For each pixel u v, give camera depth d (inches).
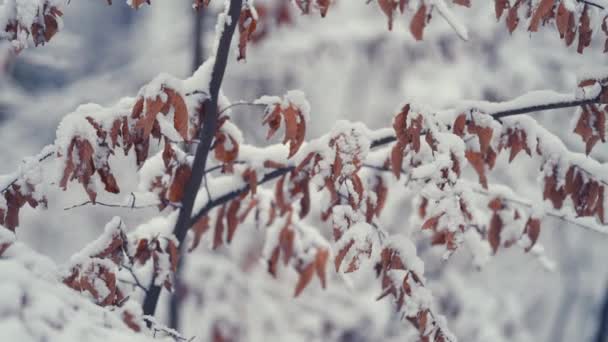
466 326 346.6
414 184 117.3
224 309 318.7
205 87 123.6
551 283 382.6
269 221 149.9
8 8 120.1
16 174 119.6
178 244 125.3
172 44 398.9
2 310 67.8
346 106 330.6
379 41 335.6
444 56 339.3
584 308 392.5
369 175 139.9
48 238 405.4
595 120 131.0
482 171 127.1
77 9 597.6
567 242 398.6
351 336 330.0
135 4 117.6
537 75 346.0
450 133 120.8
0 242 84.9
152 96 109.8
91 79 461.7
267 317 322.3
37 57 463.8
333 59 333.4
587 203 134.0
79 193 412.5
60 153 109.8
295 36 335.6
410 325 132.7
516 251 382.9
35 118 445.4
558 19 116.7
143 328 109.6
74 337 70.1
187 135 112.6
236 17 120.3
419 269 124.5
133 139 117.2
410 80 330.6
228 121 132.6
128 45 526.3
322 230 309.9
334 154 120.3
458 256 359.6
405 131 118.6
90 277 111.5
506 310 357.4
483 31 346.6
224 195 137.7
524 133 131.2
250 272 331.3
